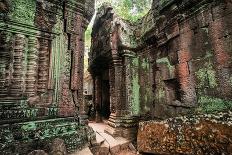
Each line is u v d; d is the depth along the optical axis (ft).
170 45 15.87
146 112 19.54
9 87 9.96
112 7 23.09
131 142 18.86
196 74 12.75
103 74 27.99
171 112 15.57
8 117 9.64
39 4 11.57
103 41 25.09
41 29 11.43
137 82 21.36
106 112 27.71
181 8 13.87
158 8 17.02
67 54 12.67
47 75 11.55
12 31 10.32
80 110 13.19
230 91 10.18
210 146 8.55
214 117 8.95
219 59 10.98
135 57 21.68
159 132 11.48
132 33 21.91
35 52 11.09
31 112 10.48
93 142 13.84
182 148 9.79
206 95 11.86
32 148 9.73
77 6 13.44
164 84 16.71
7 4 10.20
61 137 11.05
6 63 10.00
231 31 10.29
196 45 12.85
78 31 13.46
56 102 11.59
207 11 12.00
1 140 9.00
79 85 13.21
